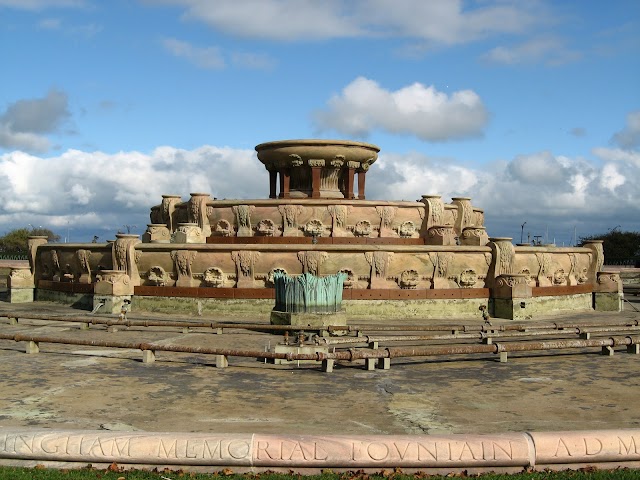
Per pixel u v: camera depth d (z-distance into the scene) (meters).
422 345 17.95
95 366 14.01
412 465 7.46
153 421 9.71
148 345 14.41
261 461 7.48
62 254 29.62
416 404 10.92
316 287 19.89
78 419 9.76
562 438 7.61
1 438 7.71
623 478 7.17
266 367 14.15
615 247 77.81
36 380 12.52
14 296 30.47
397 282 26.00
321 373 13.54
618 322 24.34
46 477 7.15
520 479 7.16
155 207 34.47
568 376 13.41
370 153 32.16
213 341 18.06
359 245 25.73
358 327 18.98
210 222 30.23
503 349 14.57
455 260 26.42
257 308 25.31
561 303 28.81
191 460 7.50
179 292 26.02
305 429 9.32
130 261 26.58
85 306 27.91
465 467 7.51
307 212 29.06
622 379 13.12
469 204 32.31
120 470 7.49
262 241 28.73
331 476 7.29
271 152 31.45
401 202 29.72
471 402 11.09
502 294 26.31
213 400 11.07
